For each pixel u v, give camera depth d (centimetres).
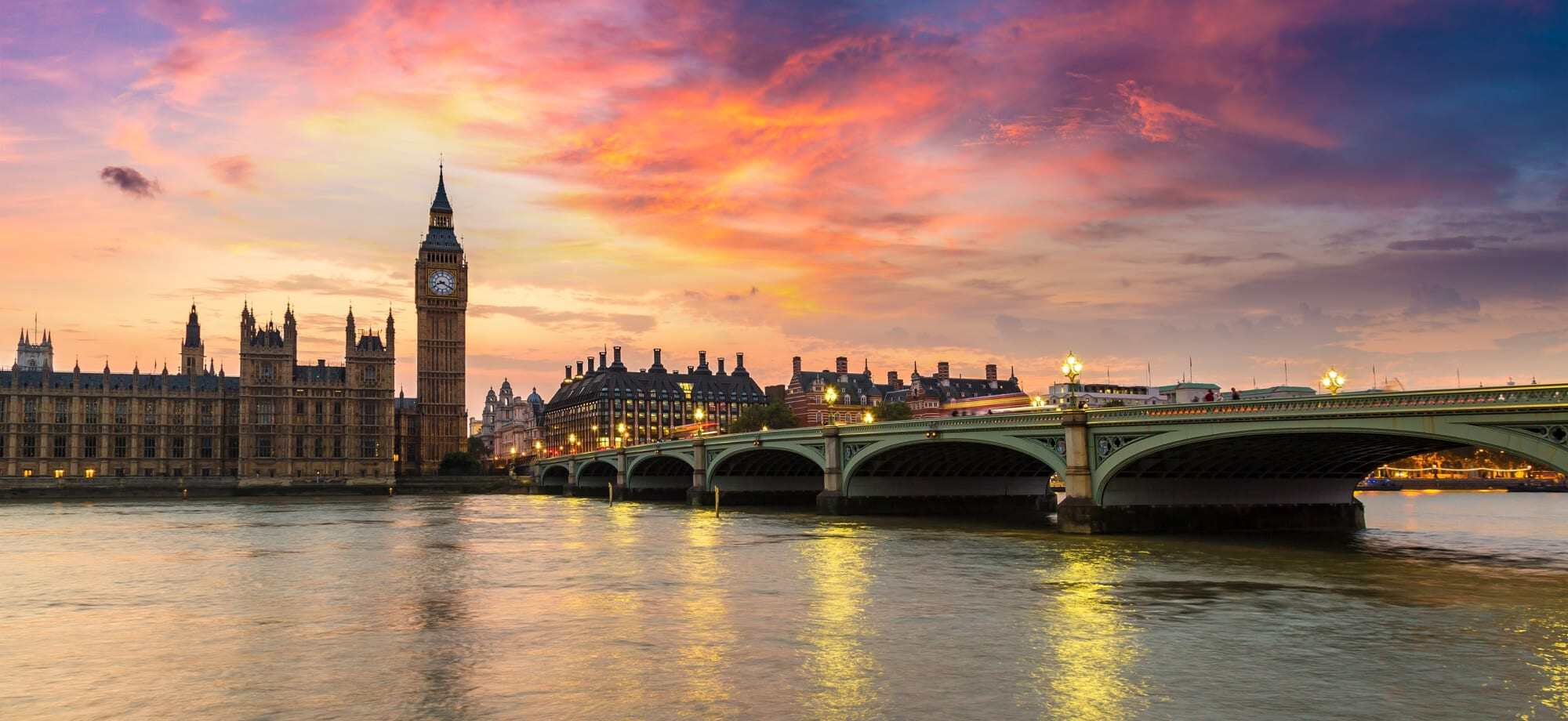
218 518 10725
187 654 3216
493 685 2798
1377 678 2861
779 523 9006
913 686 2777
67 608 4159
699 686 2781
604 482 19362
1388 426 5159
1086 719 2455
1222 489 7500
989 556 5844
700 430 14000
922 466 10000
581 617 3869
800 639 3419
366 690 2755
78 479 18188
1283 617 3809
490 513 11700
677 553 6219
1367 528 8094
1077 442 7031
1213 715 2500
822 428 10081
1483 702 2614
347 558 6106
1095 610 3978
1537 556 5803
